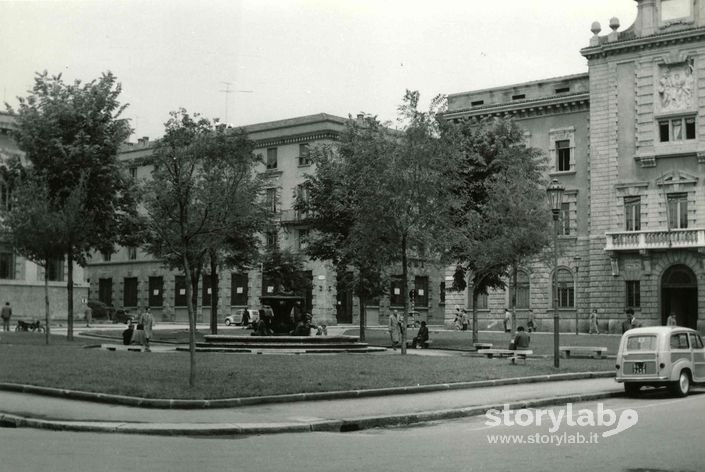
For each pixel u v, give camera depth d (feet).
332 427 56.44
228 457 43.34
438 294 275.39
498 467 40.29
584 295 205.98
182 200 73.56
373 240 120.78
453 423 59.98
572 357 121.49
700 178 190.80
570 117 211.61
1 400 65.21
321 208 155.43
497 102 221.87
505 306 217.77
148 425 53.88
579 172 209.26
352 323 253.24
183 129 78.69
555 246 99.81
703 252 187.01
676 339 79.61
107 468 39.47
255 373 78.95
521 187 136.98
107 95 140.26
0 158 142.51
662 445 47.16
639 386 81.20
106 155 139.95
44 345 120.57
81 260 140.36
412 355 112.78
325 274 247.09
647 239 193.67
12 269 214.90
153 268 282.56
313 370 83.46
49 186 136.46
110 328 192.13
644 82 197.98
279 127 254.68
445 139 118.83
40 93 137.90
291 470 39.45
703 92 190.80
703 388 88.69
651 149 196.34
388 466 40.57
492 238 136.98
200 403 62.18
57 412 59.11
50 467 39.52
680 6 194.08
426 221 119.14
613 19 202.39
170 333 167.63
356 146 123.85
